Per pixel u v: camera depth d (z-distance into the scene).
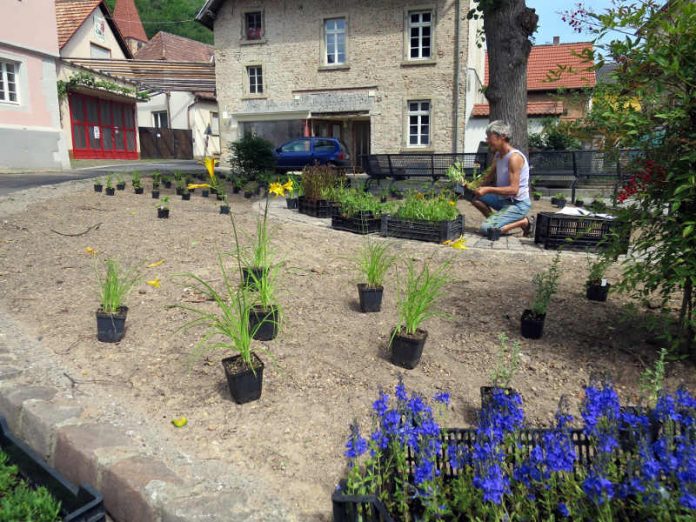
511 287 4.63
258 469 2.29
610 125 2.96
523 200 6.77
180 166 20.25
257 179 13.23
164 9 51.91
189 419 2.65
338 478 2.25
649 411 2.14
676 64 2.55
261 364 2.87
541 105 19.25
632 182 3.04
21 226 6.36
